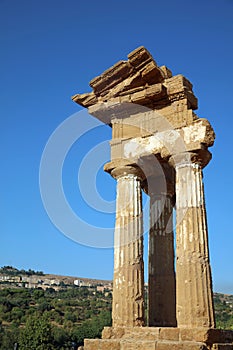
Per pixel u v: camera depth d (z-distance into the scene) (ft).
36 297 396.98
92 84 63.82
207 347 44.55
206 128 54.95
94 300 405.59
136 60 59.31
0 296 380.37
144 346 45.16
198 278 49.14
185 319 48.06
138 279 54.34
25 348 242.58
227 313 236.84
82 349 53.62
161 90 58.29
